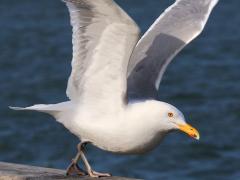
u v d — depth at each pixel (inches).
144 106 340.2
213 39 1465.3
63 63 1259.2
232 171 672.4
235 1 2057.1
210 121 829.8
